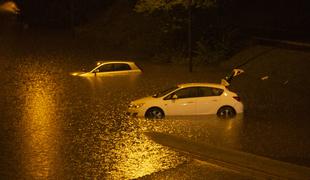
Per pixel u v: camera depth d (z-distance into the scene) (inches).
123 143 1446.9
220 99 1755.7
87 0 4402.1
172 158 1314.0
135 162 1283.2
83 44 3622.0
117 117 1765.5
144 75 2578.7
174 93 1754.4
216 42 2923.2
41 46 3558.1
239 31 3009.4
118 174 1197.7
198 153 1348.4
